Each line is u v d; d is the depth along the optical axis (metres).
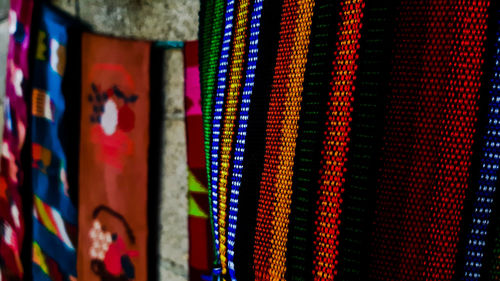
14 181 1.24
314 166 0.34
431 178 0.29
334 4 0.33
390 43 0.30
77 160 1.02
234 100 0.42
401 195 0.30
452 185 0.29
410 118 0.29
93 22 0.99
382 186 0.31
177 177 0.89
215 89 0.45
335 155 0.32
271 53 0.38
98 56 0.94
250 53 0.40
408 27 0.29
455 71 0.28
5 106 1.25
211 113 0.46
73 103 1.00
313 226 0.34
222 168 0.42
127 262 0.98
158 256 0.96
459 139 0.28
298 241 0.35
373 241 0.31
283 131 0.36
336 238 0.33
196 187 0.84
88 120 0.98
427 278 0.30
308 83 0.34
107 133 0.95
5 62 1.34
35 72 1.09
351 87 0.31
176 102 0.87
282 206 0.36
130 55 0.88
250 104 0.40
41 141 1.11
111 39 0.91
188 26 0.81
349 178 0.32
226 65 0.43
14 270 1.32
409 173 0.30
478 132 0.28
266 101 0.38
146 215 0.92
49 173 1.10
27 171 1.18
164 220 0.94
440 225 0.29
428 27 0.29
